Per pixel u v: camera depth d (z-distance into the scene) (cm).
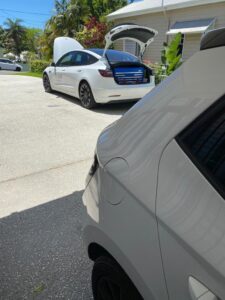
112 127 182
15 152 452
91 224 166
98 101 687
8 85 1130
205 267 95
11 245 253
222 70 125
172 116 131
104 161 157
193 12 1203
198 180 107
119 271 146
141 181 127
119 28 652
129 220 129
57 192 338
